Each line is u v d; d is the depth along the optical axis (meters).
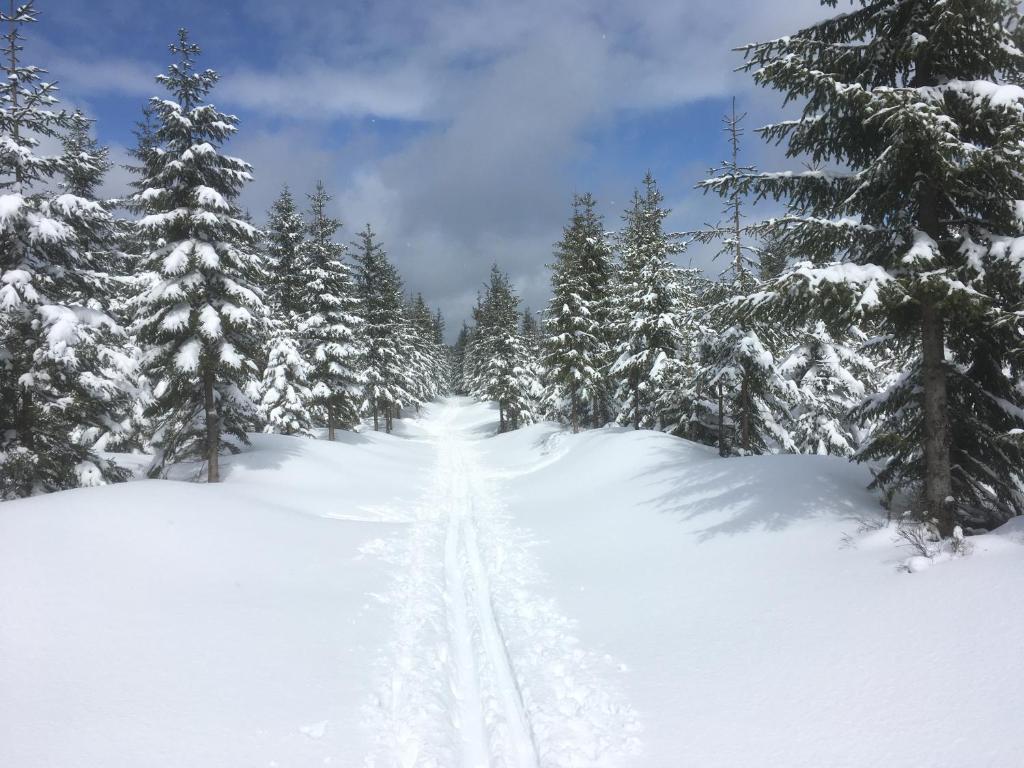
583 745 5.38
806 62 8.33
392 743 5.58
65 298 14.74
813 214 9.27
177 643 7.23
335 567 11.19
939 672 5.08
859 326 8.66
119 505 10.73
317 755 5.29
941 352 8.09
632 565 10.85
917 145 7.42
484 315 50.00
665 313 24.41
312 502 17.17
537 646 7.81
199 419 19.67
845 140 9.03
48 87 13.61
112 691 6.07
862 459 9.23
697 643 7.18
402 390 46.47
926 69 8.05
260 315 17.94
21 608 7.35
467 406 79.06
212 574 9.73
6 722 5.42
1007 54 7.42
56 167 13.88
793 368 19.00
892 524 8.70
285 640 7.71
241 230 16.78
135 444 21.44
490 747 5.70
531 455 30.00
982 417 8.95
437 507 19.14
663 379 24.28
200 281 15.79
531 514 16.80
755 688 5.82
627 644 7.57
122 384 15.06
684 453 18.91
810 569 8.31
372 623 8.65
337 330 29.36
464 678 7.30
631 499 15.58
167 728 5.48
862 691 5.23
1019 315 6.80
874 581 7.16
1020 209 7.38
